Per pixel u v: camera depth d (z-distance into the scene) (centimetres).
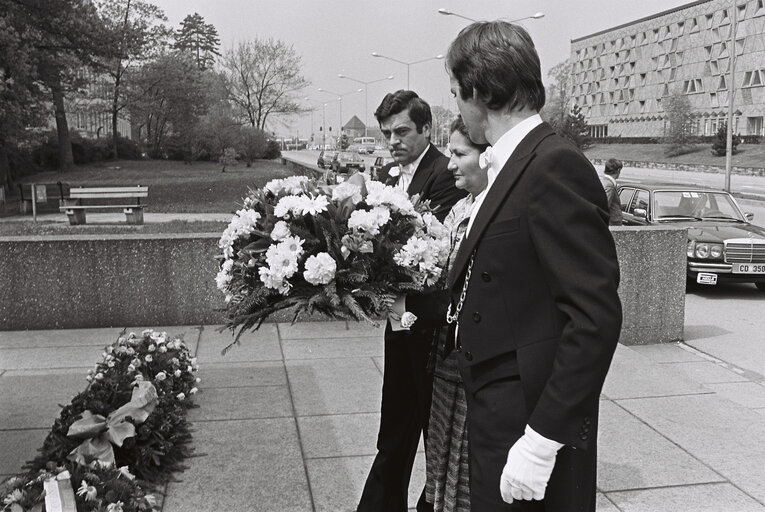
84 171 3928
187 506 337
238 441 409
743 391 591
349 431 427
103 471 322
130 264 674
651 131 8819
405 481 309
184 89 4788
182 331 666
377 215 265
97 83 4309
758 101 6981
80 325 676
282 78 6300
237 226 275
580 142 8131
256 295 263
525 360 191
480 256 199
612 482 370
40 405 461
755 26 6962
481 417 202
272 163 5588
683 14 8100
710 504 347
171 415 395
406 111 364
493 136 210
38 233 1466
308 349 612
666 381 533
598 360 173
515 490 182
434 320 264
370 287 262
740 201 2719
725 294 1087
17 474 355
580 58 10588
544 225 183
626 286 736
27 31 2392
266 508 336
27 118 2456
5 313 667
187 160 4894
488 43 200
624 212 1223
